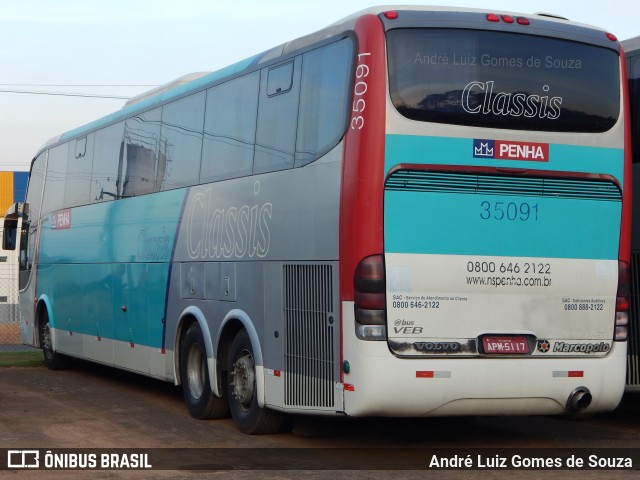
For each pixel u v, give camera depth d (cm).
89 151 1664
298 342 984
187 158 1276
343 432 1139
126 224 1473
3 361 1998
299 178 992
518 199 938
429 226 907
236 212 1121
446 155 913
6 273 3856
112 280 1525
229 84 1170
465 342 913
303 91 1002
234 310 1115
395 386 888
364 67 907
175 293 1288
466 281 916
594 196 968
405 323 897
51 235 1841
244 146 1117
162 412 1299
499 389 919
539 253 944
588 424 1220
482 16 946
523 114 944
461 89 925
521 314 934
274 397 1026
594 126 973
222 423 1199
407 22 919
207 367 1191
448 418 1252
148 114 1420
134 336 1435
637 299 1098
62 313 1772
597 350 964
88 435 1110
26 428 1162
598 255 969
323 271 942
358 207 895
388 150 896
